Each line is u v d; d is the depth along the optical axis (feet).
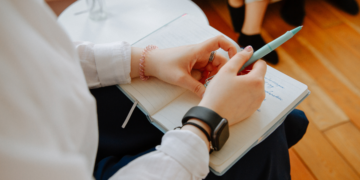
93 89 1.73
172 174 1.07
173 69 1.56
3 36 0.58
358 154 3.33
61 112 0.72
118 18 2.86
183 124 1.29
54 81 0.71
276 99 1.53
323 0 5.24
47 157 0.67
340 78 4.08
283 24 4.87
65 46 0.80
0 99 0.57
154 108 1.53
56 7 4.58
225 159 1.26
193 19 2.08
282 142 1.75
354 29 4.76
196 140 1.13
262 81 1.36
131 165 1.14
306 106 3.77
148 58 1.64
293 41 4.59
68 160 0.74
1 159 0.59
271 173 1.75
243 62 1.43
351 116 3.66
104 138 1.58
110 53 1.63
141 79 1.70
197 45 1.59
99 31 2.72
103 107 1.67
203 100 1.28
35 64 0.65
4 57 0.58
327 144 3.42
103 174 1.35
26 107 0.62
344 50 4.45
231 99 1.27
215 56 1.69
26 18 0.66
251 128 1.39
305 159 3.31
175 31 1.99
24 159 0.62
